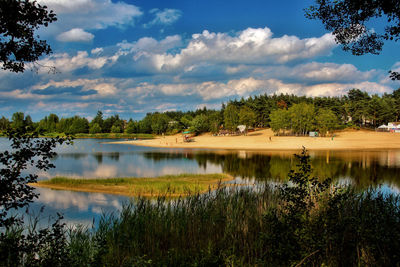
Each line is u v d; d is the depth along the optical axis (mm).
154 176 33156
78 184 26453
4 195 5016
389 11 8859
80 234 11305
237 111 129125
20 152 5121
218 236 10539
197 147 85438
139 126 172750
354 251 7012
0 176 5062
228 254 7977
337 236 6914
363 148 71375
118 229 11719
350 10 9711
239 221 11227
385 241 6461
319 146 75875
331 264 6594
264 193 15109
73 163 46375
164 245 10242
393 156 53938
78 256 8258
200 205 14000
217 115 135500
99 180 28156
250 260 8195
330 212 7457
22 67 5633
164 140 117062
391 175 31219
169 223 11672
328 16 10023
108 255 8844
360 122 121500
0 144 85188
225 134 124500
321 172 33219
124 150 75812
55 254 6023
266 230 9727
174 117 186750
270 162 46719
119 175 34000
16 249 5512
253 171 36469
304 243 6516
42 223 14734
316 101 122312
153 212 12898
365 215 8781
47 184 26547
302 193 7406
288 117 107750
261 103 141125
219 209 13086
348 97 136125
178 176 31578
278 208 11930
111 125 186000
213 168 40531
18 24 5332
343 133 105062
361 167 38312
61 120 169750
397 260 6086
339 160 47094
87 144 100562
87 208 18578
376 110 112000
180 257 8594
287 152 66000
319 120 99062
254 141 92188
